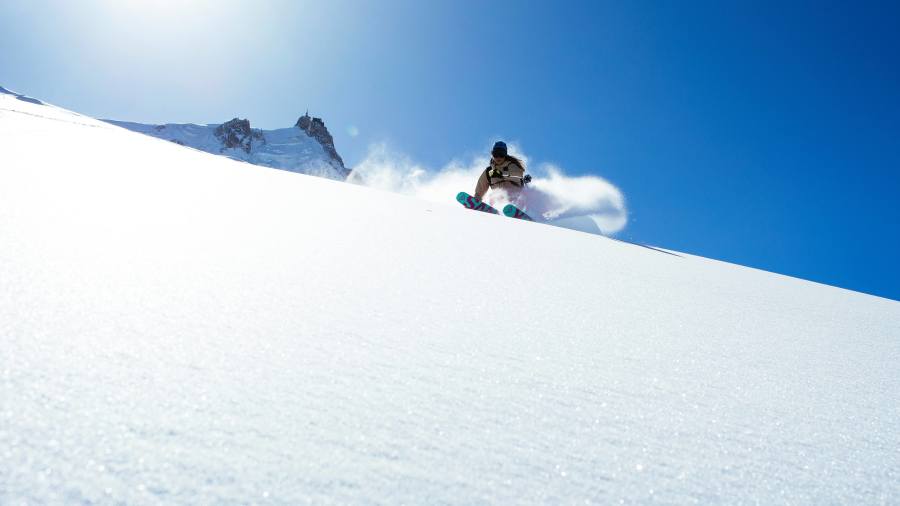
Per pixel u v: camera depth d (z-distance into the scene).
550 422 0.70
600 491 0.56
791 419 0.85
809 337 1.61
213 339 0.78
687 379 0.97
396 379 0.75
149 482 0.45
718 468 0.65
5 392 0.54
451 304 1.24
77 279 0.94
